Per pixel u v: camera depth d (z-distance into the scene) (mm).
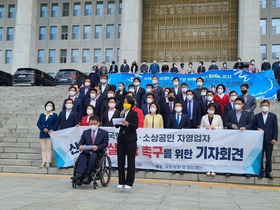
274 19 38781
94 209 5340
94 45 42719
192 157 9148
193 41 34969
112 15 42719
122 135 7395
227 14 34594
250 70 21250
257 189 8055
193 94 10938
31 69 25156
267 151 8766
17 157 10867
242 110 9492
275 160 9820
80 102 10727
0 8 45062
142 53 35719
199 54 34625
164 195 6797
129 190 7273
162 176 9219
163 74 18922
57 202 5758
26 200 5859
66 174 9609
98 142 7543
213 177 8953
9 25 44844
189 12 35531
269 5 38969
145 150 9414
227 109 10203
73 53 43312
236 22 34250
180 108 9641
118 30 42375
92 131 7684
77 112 10297
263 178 8719
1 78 26000
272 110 14633
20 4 36875
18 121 14398
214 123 9344
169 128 9719
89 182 7238
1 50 44469
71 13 43781
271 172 9016
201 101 11422
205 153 9078
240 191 7668
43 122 10000
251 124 9234
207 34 34781
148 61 35562
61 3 44156
